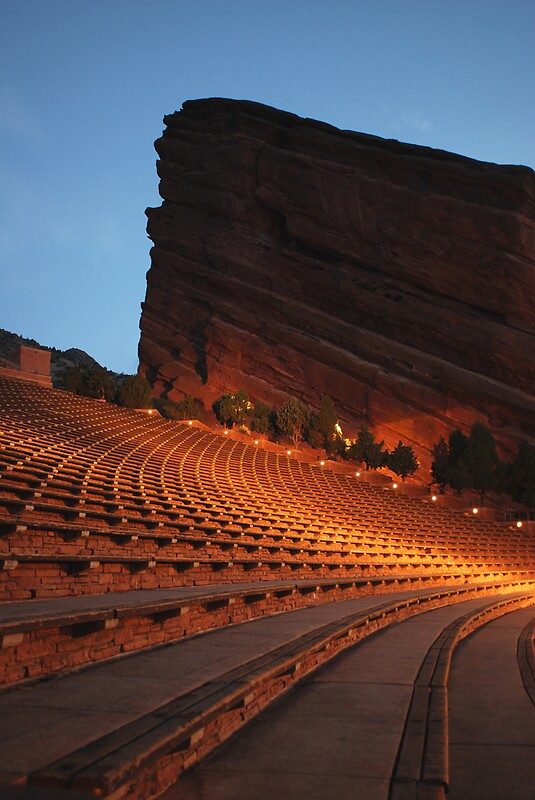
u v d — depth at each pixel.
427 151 65.69
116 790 4.04
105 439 32.84
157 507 20.23
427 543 37.69
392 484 48.34
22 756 4.26
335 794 4.79
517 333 59.41
